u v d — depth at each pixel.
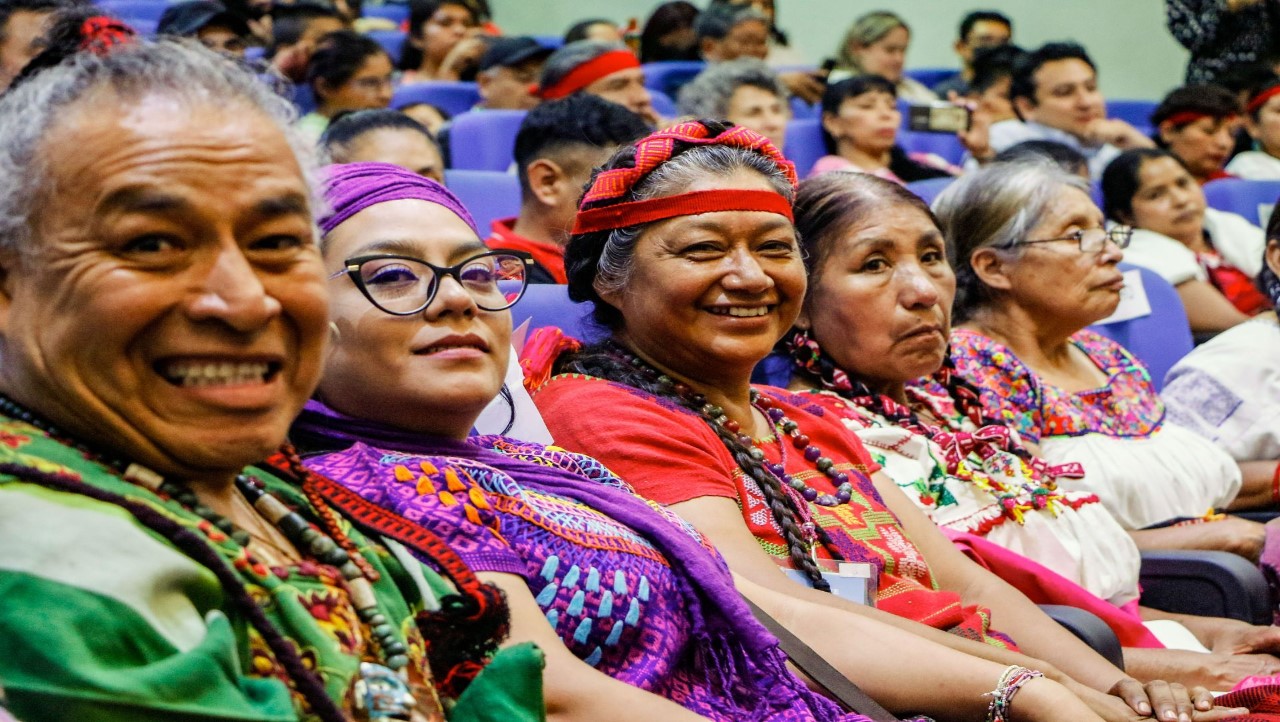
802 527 2.35
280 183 1.30
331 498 1.58
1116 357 3.58
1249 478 3.70
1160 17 9.88
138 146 1.24
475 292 1.88
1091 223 3.36
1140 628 2.76
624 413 2.29
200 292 1.26
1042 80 6.74
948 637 2.18
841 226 2.87
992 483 2.96
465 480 1.75
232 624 1.26
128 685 1.11
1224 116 6.61
